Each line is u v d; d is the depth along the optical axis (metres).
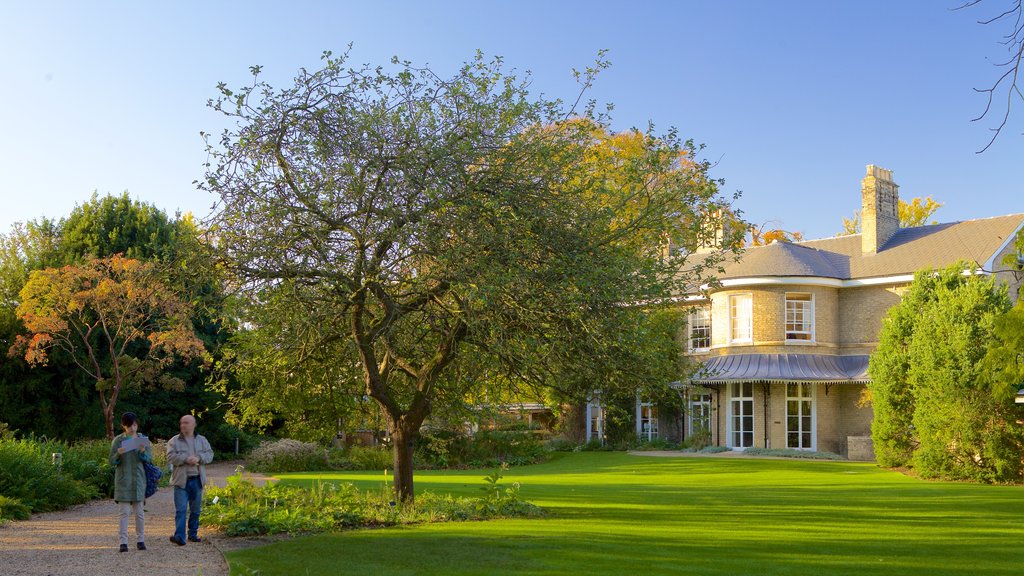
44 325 28.53
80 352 32.28
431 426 33.19
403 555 10.81
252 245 12.98
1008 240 33.00
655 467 30.11
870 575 10.02
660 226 14.25
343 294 13.63
